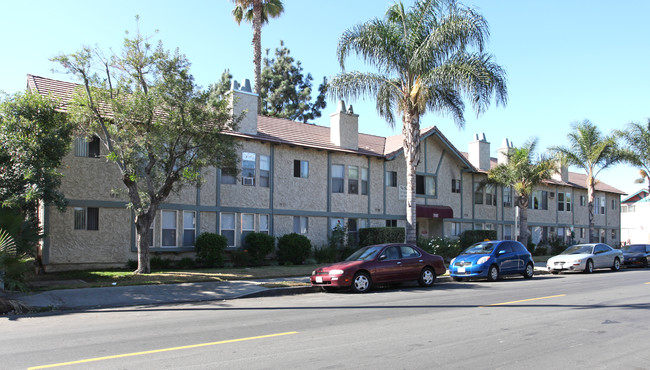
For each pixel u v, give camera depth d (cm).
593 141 3353
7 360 655
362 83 2094
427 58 1939
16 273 1152
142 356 671
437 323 923
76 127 1561
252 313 1074
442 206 2964
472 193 3281
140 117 1527
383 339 780
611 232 4622
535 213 3766
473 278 1897
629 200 6375
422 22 2036
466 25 1892
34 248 1413
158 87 1517
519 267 1906
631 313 1038
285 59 4741
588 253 2286
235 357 663
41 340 787
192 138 1619
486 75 1897
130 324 938
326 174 2528
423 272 1612
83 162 1812
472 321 942
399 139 2991
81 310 1145
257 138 2255
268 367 613
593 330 856
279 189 2347
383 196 2761
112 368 610
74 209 1794
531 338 790
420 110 2075
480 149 3397
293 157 2414
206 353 687
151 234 1967
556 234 3953
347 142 2617
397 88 2102
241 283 1540
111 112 1623
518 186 3027
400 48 2039
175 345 740
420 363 636
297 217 2416
